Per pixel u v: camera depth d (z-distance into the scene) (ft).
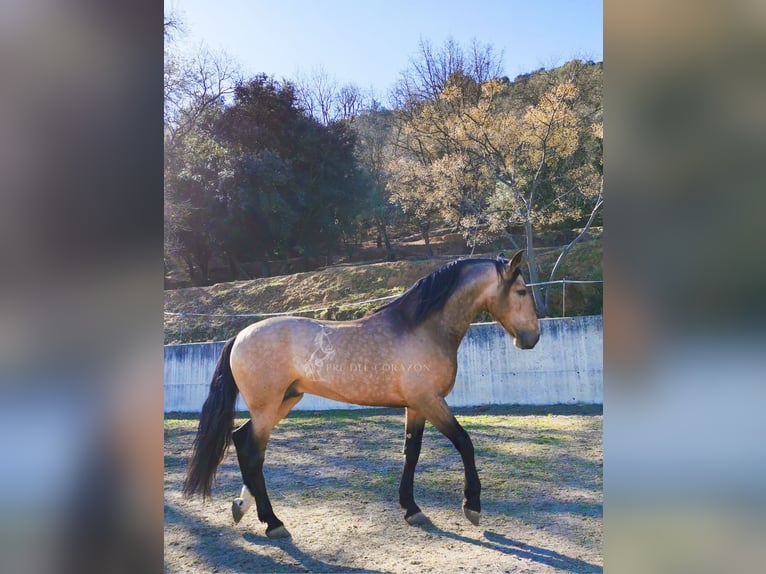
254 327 11.71
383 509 12.55
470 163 33.01
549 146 31.48
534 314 11.68
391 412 20.51
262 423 11.41
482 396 20.31
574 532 11.25
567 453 15.42
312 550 10.90
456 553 10.63
